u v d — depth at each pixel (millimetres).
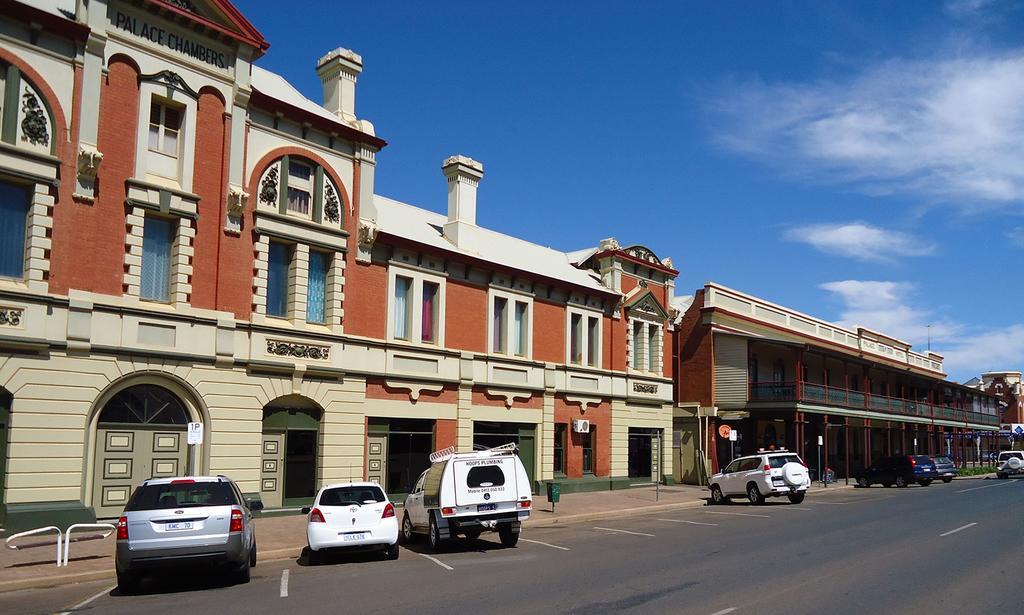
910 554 15586
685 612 10203
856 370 55281
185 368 20406
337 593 12109
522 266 31859
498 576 13492
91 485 18797
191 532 12312
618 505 27969
